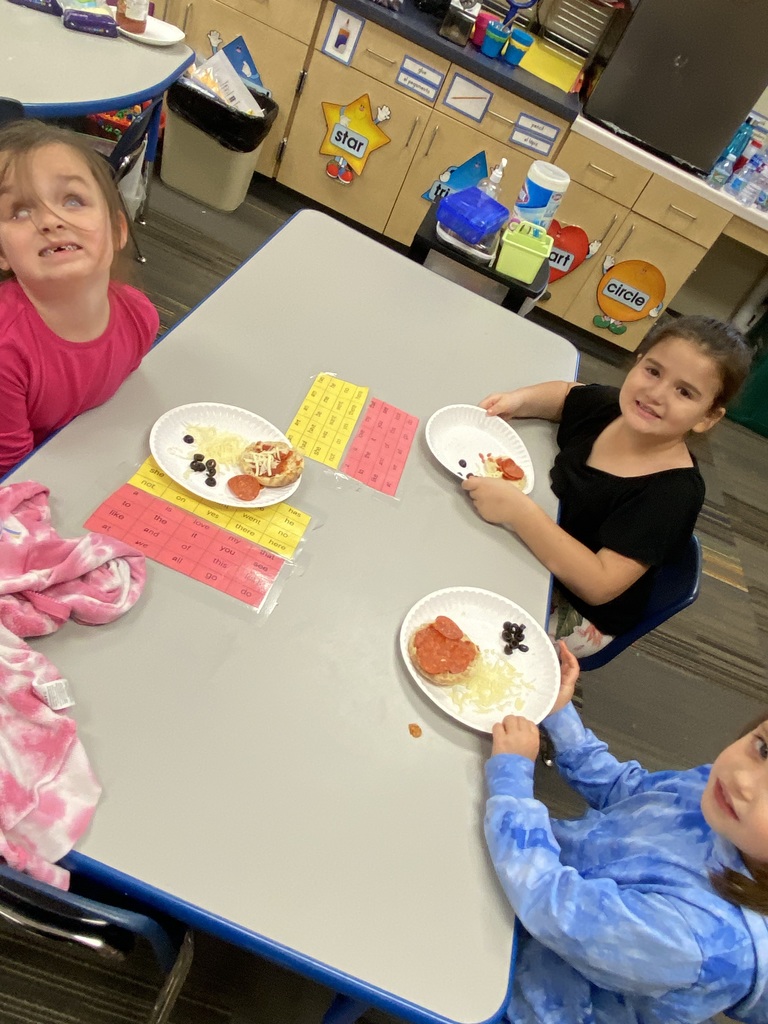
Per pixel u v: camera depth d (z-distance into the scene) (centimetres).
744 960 73
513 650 100
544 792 169
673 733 202
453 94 277
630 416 129
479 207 193
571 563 116
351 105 290
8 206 93
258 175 329
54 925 64
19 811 66
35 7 192
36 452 96
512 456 134
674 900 75
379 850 75
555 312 330
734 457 323
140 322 114
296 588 95
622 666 215
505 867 76
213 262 274
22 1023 113
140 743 74
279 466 105
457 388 140
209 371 118
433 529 112
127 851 67
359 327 142
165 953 70
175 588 89
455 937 72
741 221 286
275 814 74
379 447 120
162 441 104
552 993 88
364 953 68
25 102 158
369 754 82
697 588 124
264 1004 125
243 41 283
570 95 281
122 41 201
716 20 252
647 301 315
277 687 84
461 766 85
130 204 233
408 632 95
